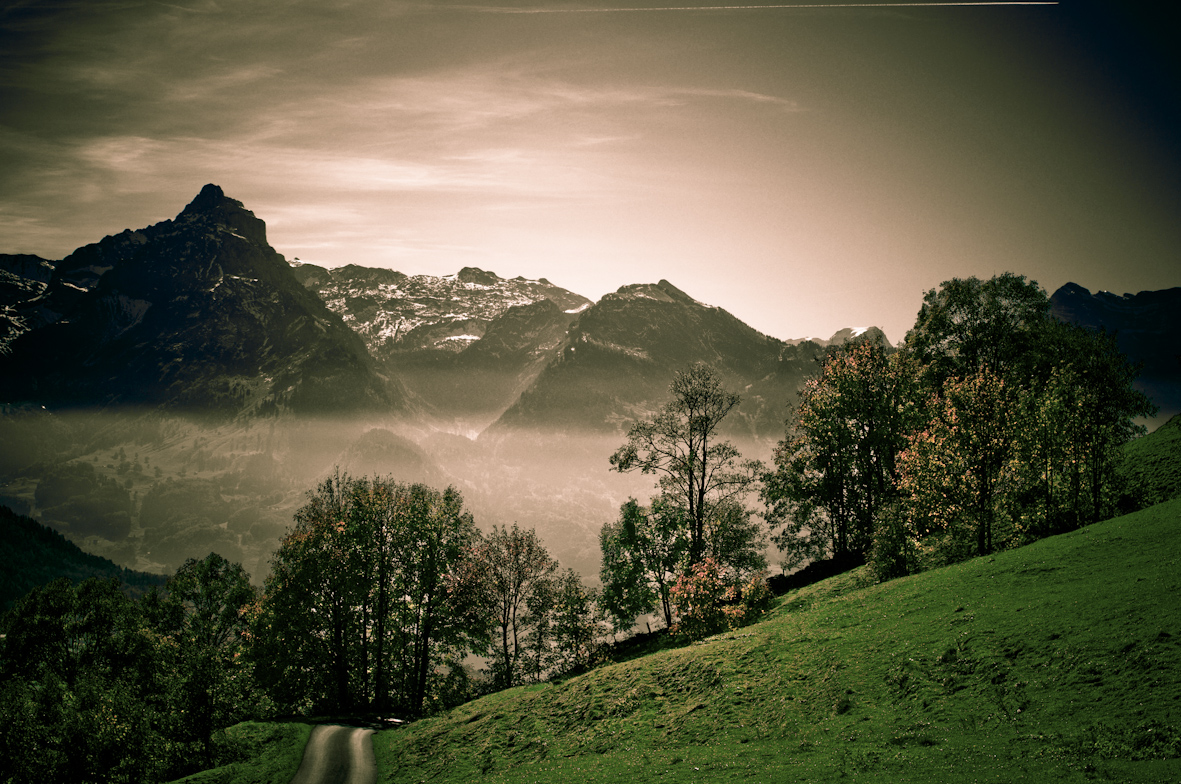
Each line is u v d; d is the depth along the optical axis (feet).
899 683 102.89
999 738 80.53
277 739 183.42
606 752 120.78
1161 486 173.99
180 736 173.68
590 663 210.18
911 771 79.71
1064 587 109.09
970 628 107.45
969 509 161.17
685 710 125.08
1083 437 162.30
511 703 167.84
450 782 134.72
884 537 175.63
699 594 181.68
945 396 182.80
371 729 194.29
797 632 139.85
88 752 169.27
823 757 90.63
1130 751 69.41
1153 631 85.20
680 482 227.81
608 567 235.61
